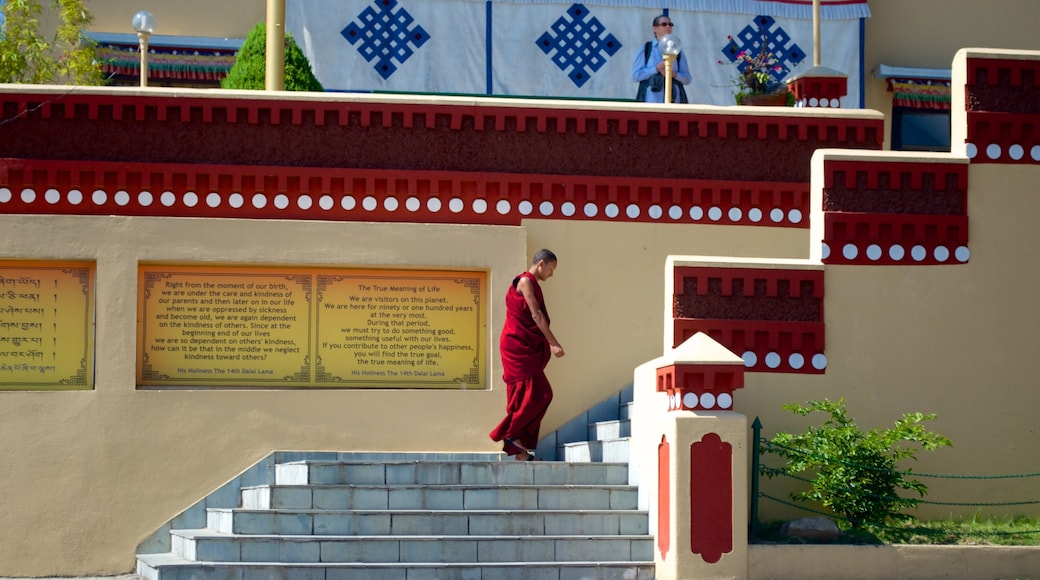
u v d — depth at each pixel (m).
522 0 19.06
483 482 11.77
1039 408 12.55
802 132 13.68
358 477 11.60
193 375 12.73
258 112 13.07
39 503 12.28
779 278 12.29
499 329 13.00
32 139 12.78
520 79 18.97
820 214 12.47
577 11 19.16
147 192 12.84
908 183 12.62
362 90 18.59
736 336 12.18
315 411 12.71
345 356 12.95
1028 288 12.66
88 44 17.48
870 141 13.80
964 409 12.45
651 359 13.35
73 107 12.83
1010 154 12.77
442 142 13.27
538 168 13.38
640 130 13.51
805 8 19.67
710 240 13.52
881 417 12.33
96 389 12.43
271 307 12.88
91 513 12.33
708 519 10.78
